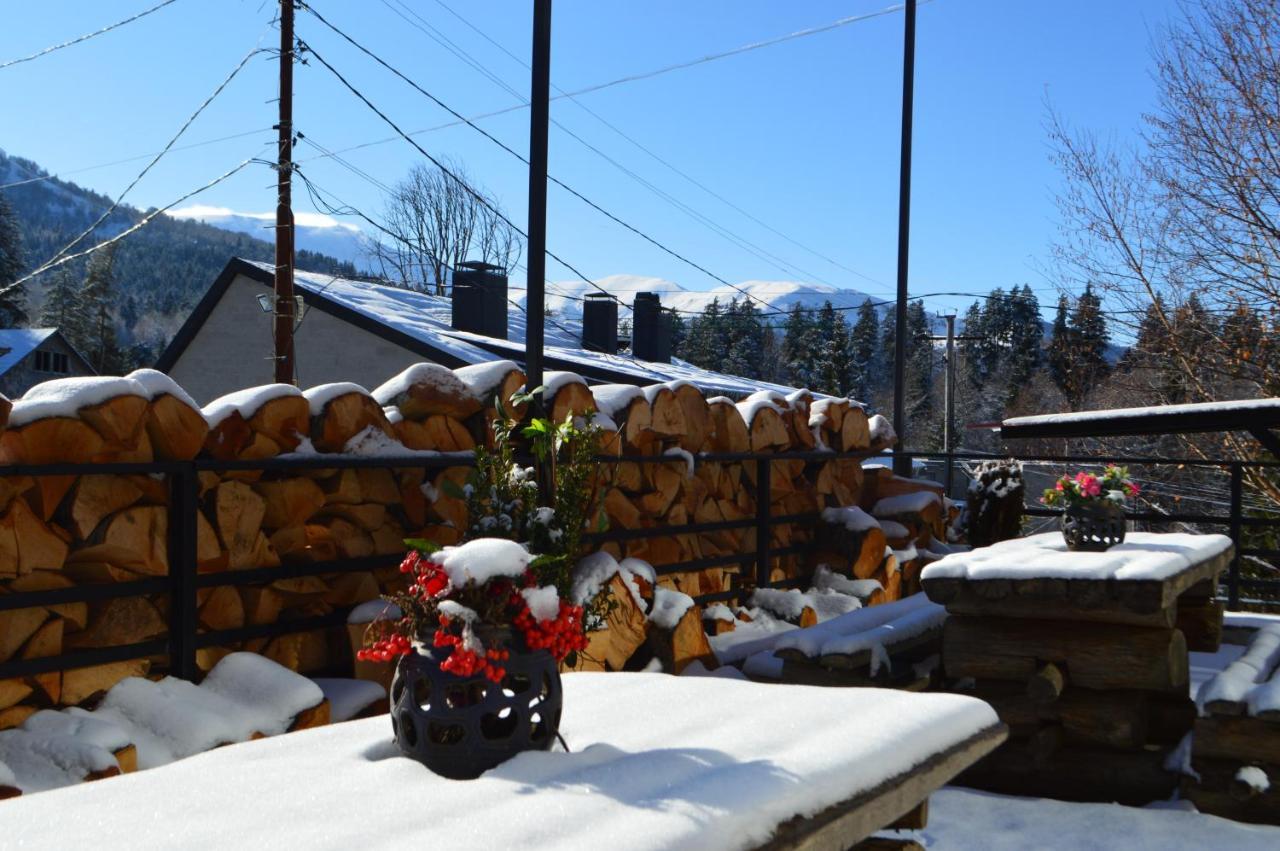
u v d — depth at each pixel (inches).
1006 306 2962.6
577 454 135.1
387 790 74.2
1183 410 309.0
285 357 609.6
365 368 721.0
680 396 261.0
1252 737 165.6
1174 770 176.9
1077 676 179.5
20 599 137.8
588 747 85.4
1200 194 566.6
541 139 217.5
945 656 188.7
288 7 595.5
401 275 1717.5
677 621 226.4
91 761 128.4
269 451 171.5
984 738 98.6
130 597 153.0
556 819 65.6
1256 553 339.3
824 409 331.0
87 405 143.9
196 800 71.7
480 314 779.4
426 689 88.0
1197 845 157.2
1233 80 556.1
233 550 164.7
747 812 68.5
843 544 319.3
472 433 210.5
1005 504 337.7
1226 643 263.7
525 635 87.3
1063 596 174.7
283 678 158.6
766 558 297.1
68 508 144.4
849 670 211.9
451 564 87.1
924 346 3056.1
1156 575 169.2
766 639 264.1
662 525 257.3
